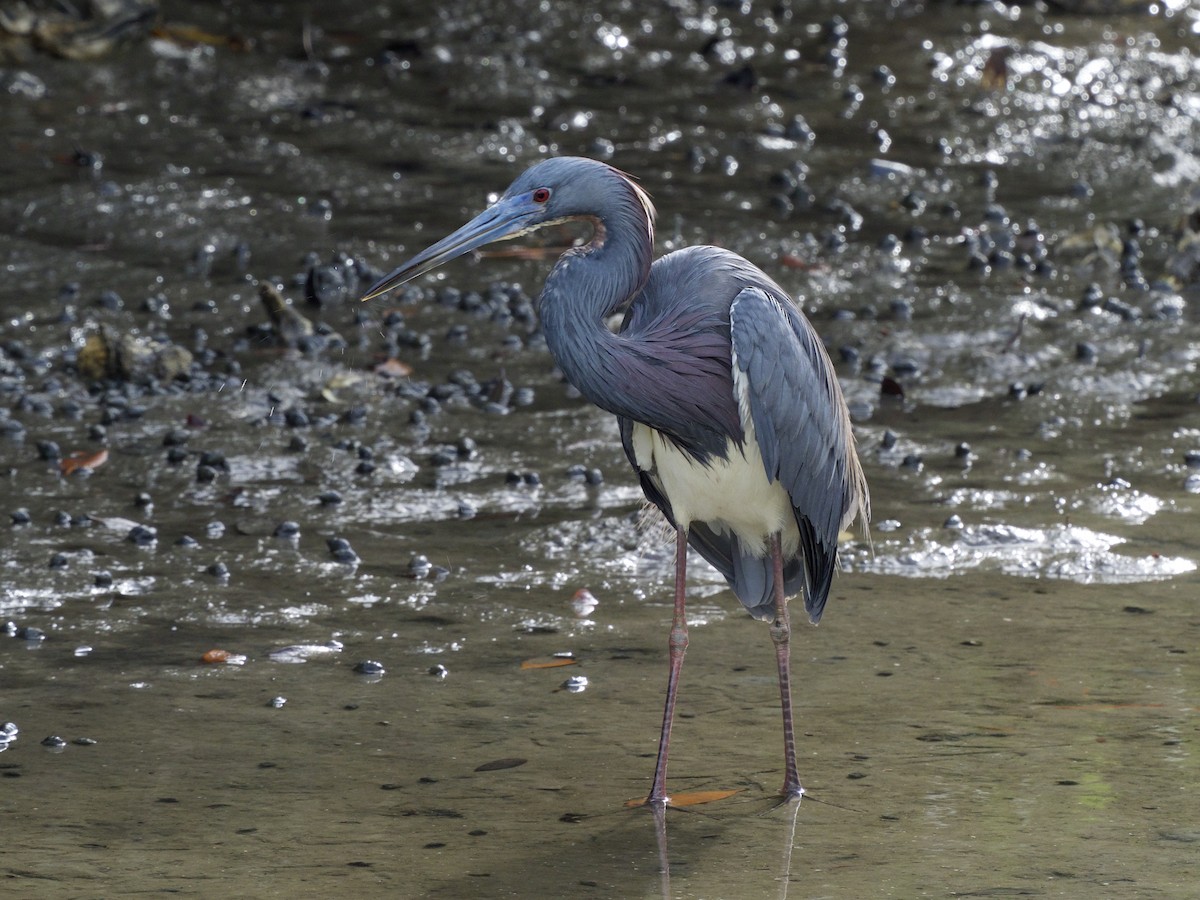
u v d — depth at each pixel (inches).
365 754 331.0
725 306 328.2
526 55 1008.2
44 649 381.1
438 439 528.7
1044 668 369.4
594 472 494.6
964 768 320.8
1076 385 575.5
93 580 420.2
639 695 360.5
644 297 339.6
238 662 376.5
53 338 602.9
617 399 319.6
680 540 337.4
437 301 660.7
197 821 301.1
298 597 414.0
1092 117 922.7
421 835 296.0
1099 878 273.9
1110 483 489.7
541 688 363.9
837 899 268.8
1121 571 427.8
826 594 343.9
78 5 943.7
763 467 329.7
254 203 745.6
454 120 888.3
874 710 349.4
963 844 289.0
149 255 692.1
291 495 481.4
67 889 273.9
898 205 780.6
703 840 293.4
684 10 1113.4
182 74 932.6
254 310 639.1
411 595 416.5
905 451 517.0
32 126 837.8
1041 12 1136.2
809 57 1031.0
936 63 1013.8
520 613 406.9
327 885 276.4
